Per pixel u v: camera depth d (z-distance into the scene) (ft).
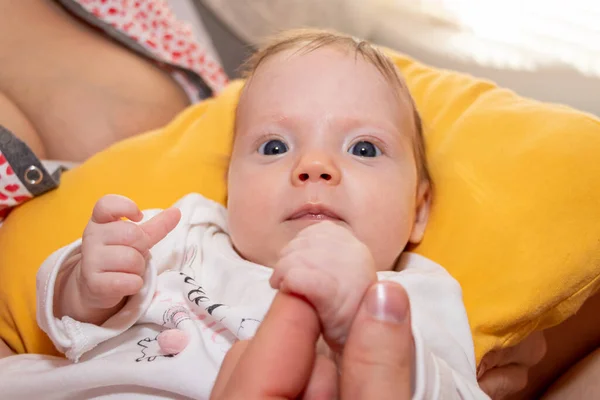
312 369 1.54
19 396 2.29
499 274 2.55
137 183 3.22
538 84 4.56
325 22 5.64
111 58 4.13
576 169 2.60
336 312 1.57
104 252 2.19
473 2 4.95
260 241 2.58
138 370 2.20
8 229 3.02
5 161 2.96
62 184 3.15
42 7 4.15
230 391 1.43
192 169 3.29
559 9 4.54
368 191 2.53
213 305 2.38
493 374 2.64
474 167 2.87
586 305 2.90
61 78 3.88
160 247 2.69
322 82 2.72
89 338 2.27
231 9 5.95
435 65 5.11
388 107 2.77
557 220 2.54
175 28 4.44
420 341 1.75
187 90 4.43
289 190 2.51
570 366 2.96
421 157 2.99
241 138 2.83
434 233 2.84
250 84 2.96
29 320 2.76
